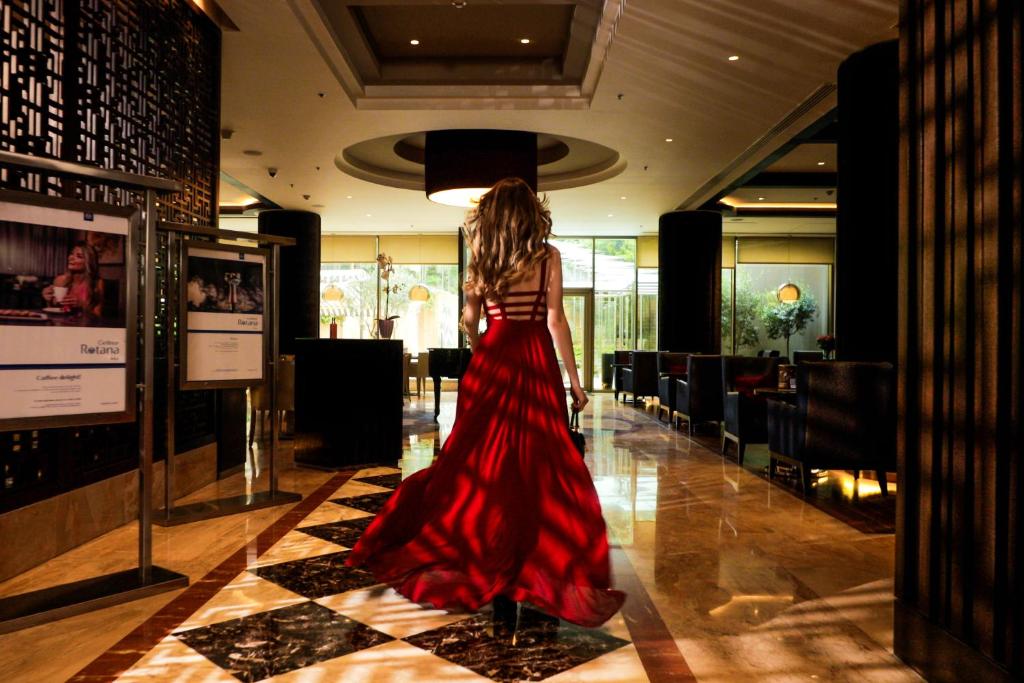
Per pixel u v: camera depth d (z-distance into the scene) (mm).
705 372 7891
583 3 5715
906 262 2119
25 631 2240
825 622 2418
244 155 9273
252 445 6809
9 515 2826
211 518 3818
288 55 6098
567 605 2158
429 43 6875
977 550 1773
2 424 2316
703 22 5461
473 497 2252
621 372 12555
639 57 6133
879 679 1979
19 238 2371
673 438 7523
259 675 1918
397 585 2299
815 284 16797
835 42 5723
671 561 3135
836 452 4668
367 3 5738
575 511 2230
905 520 2102
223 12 5391
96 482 3510
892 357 5621
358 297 16344
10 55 3145
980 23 1765
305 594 2598
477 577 2182
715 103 7219
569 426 2346
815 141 9297
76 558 3098
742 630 2328
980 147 1773
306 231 13273
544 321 2367
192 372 3789
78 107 3664
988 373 1730
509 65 7293
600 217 13859
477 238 2336
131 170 4250
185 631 2238
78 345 2504
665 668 2012
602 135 8391
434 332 16250
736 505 4312
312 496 4434
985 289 1748
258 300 4145
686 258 12867
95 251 2568
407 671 1950
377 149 9930
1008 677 1644
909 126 2119
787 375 5633
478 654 2074
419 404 12031
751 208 13773
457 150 8320
